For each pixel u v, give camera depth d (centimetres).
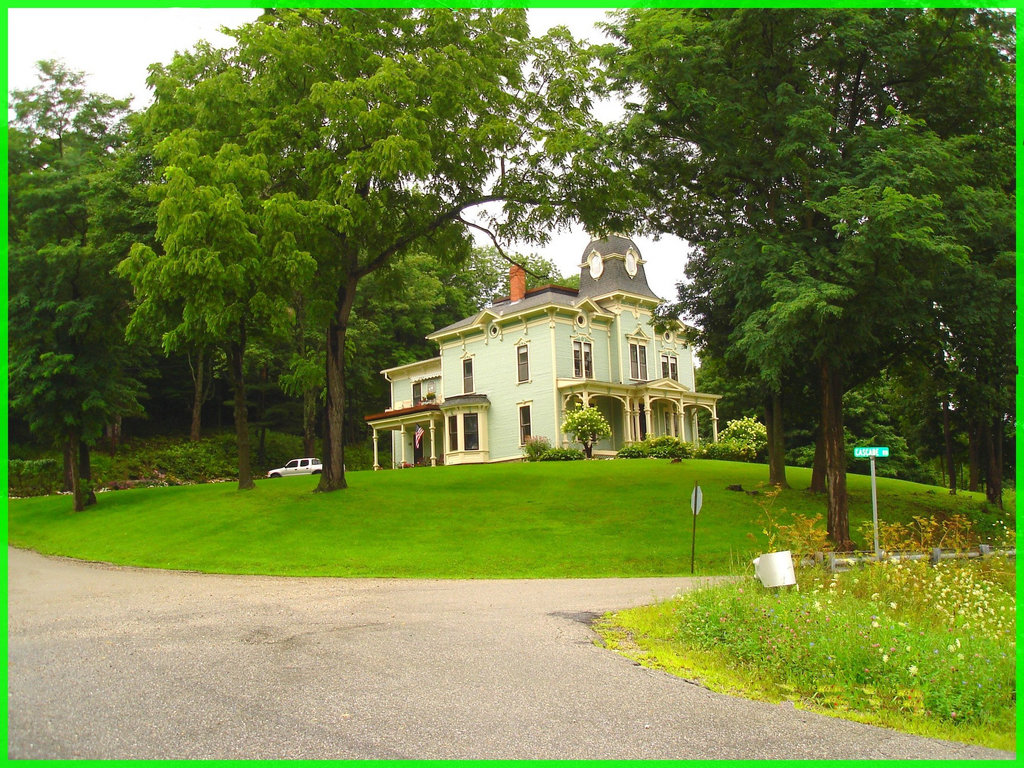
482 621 1023
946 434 3662
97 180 2750
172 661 762
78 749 510
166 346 2350
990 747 565
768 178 2092
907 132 1939
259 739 538
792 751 544
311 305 2375
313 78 2200
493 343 4541
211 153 2211
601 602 1216
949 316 2117
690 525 2236
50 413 2791
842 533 2069
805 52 2033
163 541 2111
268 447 5094
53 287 2805
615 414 4494
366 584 1511
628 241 4688
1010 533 1596
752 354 1853
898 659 708
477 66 2305
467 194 2547
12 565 1878
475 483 2852
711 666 780
